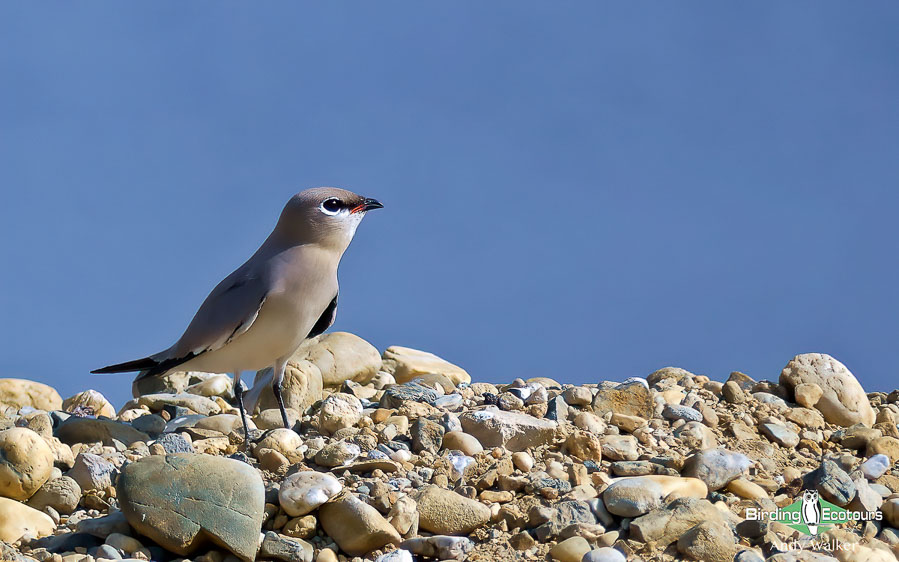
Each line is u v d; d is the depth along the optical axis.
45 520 11.09
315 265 13.77
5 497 11.39
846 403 14.86
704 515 10.65
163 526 10.27
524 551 10.49
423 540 10.53
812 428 14.41
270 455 12.66
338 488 11.03
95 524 10.78
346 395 14.65
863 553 10.32
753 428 14.09
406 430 13.92
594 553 10.09
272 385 14.82
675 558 10.19
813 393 14.98
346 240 14.11
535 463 12.55
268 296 13.45
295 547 10.36
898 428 14.52
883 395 16.30
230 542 10.19
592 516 10.91
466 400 15.34
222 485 10.55
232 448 13.64
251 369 14.32
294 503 10.84
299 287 13.62
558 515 10.88
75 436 13.88
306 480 11.11
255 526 10.35
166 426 14.76
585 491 11.39
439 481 11.91
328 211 13.80
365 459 12.54
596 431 13.66
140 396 16.42
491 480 11.81
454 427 13.47
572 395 14.90
